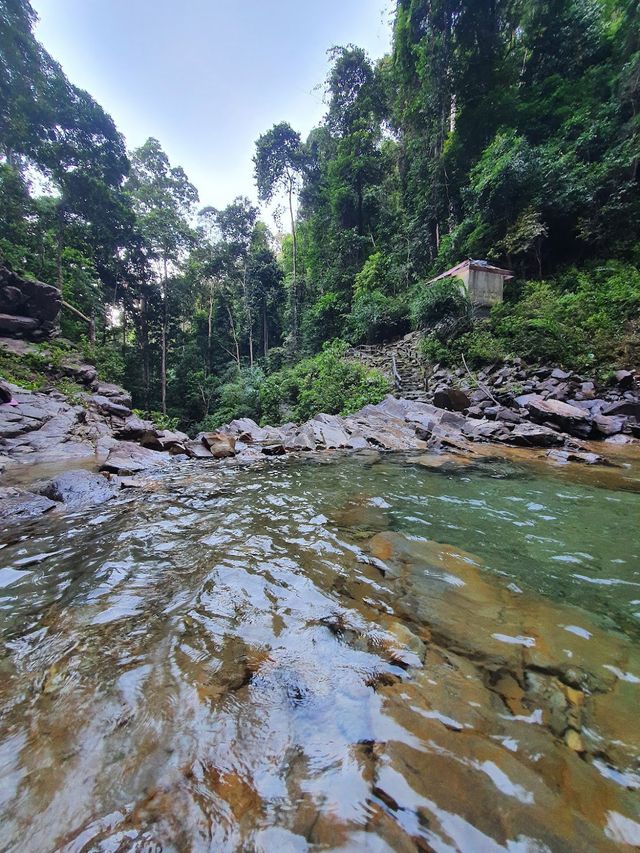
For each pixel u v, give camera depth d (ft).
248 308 78.84
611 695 3.90
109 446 22.43
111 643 4.87
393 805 2.76
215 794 2.88
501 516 9.92
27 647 4.83
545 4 48.29
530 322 32.30
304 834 2.57
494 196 41.32
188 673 4.26
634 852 2.46
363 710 3.67
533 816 2.67
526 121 49.39
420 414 25.79
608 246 37.88
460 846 2.48
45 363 36.32
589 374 28.35
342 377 38.27
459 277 40.73
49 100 45.32
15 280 40.55
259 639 4.88
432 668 4.29
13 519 9.87
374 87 70.13
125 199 59.06
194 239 75.20
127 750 3.28
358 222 72.79
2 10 39.78
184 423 70.59
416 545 7.98
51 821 2.69
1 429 22.18
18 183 45.91
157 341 76.28
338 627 5.13
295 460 18.22
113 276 65.46
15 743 3.36
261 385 53.57
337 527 9.18
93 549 8.01
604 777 2.98
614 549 7.86
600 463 16.49
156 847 2.51
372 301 52.65
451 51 50.80
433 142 58.08
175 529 9.17
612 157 37.35
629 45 43.27
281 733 3.43
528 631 5.04
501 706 3.73
